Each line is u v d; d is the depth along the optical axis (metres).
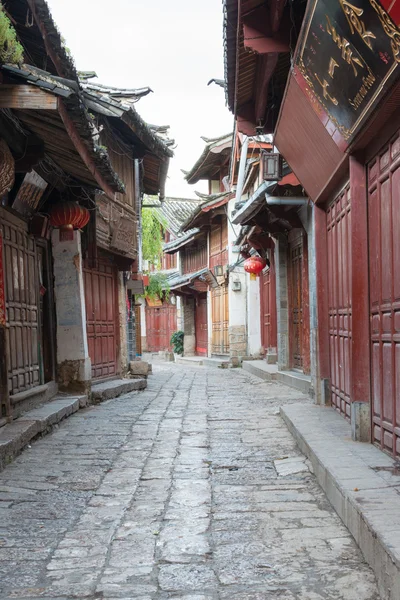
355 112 5.09
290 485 5.27
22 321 8.66
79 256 10.57
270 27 6.74
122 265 14.25
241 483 5.40
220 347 24.38
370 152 5.54
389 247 4.97
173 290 29.52
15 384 8.12
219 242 24.66
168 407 10.71
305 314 12.70
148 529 4.25
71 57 7.18
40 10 5.88
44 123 6.70
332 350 8.12
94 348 12.64
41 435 7.68
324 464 4.92
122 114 11.88
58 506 4.82
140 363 15.31
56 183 9.58
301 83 6.13
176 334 30.69
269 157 9.76
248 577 3.41
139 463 6.27
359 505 3.80
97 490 5.27
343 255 7.05
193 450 6.87
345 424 6.86
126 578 3.44
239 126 9.97
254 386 14.30
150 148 14.28
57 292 10.59
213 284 24.64
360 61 4.39
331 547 3.81
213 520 4.42
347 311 6.84
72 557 3.76
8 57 5.52
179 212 33.66
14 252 8.38
